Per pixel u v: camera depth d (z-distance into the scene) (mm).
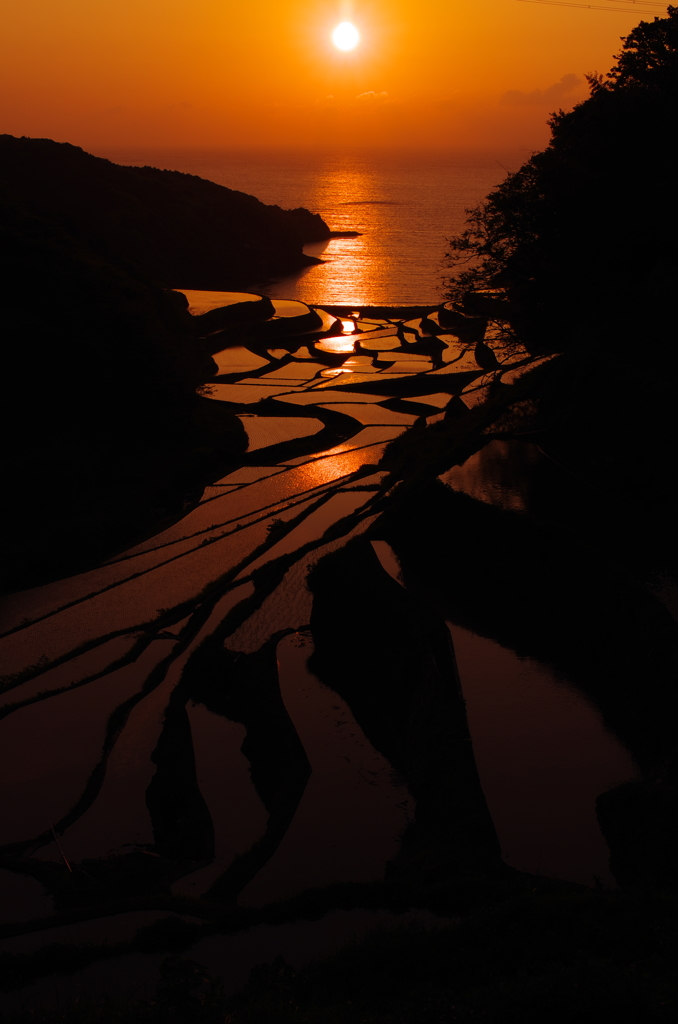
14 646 28875
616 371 29297
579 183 36594
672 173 35531
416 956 10344
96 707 24328
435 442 40688
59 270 52062
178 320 63656
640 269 34375
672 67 38625
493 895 13078
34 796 20547
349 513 36062
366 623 23922
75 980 12359
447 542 27125
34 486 42188
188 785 20203
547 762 17391
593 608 21312
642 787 14781
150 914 14469
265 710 22219
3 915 15914
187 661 25859
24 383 47219
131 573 34375
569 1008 8133
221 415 56094
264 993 9859
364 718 21922
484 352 71000
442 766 17297
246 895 15609
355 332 90000
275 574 29719
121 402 49844
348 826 17609
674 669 17766
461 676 20562
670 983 8414
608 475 27688
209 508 40812
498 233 40594
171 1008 9250
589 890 11742
